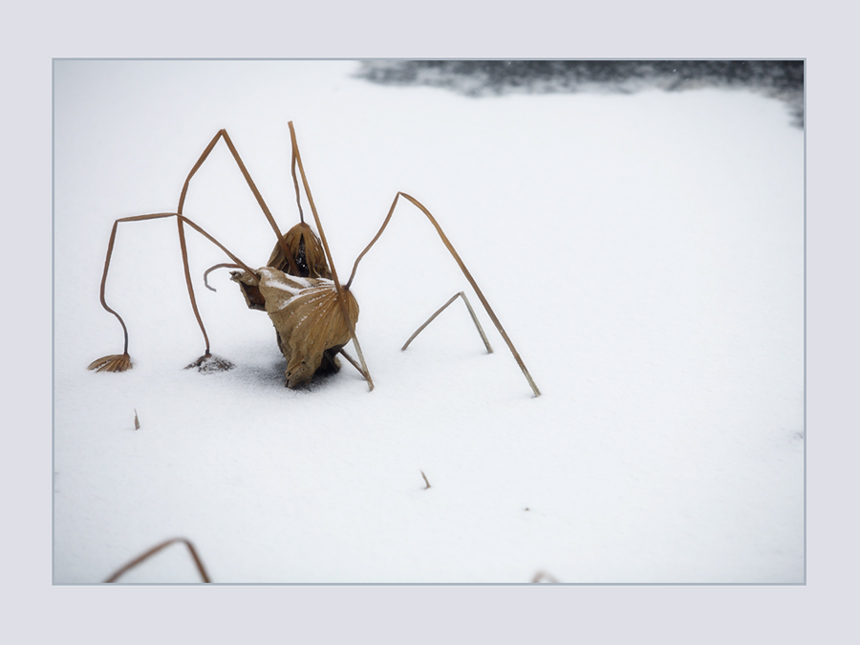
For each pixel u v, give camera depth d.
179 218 3.74
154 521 3.52
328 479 3.61
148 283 4.21
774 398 3.79
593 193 4.72
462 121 5.64
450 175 4.88
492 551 3.48
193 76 6.38
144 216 3.74
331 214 4.63
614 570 3.45
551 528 3.52
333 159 5.00
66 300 4.12
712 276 4.24
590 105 5.87
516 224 4.55
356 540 3.49
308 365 3.79
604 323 4.05
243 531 3.51
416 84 6.39
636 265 4.30
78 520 3.52
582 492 3.58
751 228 4.48
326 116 5.71
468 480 3.61
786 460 3.64
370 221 4.59
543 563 3.46
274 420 3.74
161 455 3.65
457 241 4.46
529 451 3.67
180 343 3.97
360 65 6.76
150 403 3.78
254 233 4.50
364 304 4.15
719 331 4.01
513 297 4.17
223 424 3.72
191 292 3.82
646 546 3.49
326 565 3.45
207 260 4.33
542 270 4.29
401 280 4.27
